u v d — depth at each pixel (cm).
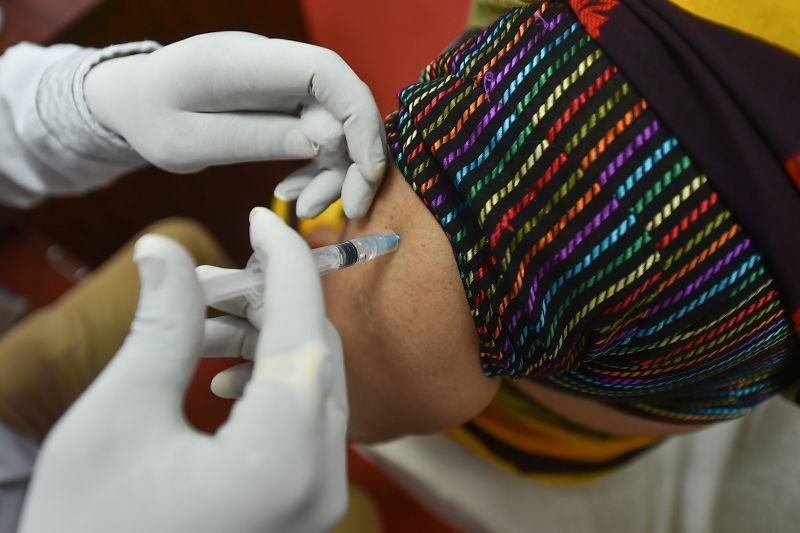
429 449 90
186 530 34
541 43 42
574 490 89
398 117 50
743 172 39
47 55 72
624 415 64
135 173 119
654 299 43
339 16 164
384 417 62
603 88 40
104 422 35
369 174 49
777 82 39
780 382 59
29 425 89
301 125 52
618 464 87
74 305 100
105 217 129
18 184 81
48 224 125
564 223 42
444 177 46
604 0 41
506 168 43
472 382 54
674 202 40
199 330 39
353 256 46
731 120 38
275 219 42
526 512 86
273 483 35
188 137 55
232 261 157
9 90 69
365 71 157
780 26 38
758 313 44
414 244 49
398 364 54
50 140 68
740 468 88
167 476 35
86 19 90
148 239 37
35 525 34
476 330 49
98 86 61
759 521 85
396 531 132
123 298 100
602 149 40
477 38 48
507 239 44
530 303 45
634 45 40
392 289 50
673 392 58
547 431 79
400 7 160
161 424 36
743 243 41
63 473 34
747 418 88
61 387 94
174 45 55
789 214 39
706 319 44
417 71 154
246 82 50
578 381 55
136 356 37
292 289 39
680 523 88
